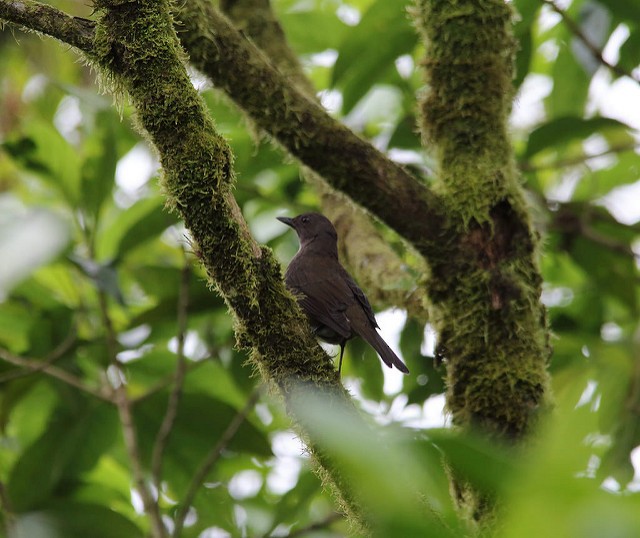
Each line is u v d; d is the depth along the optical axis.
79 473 9.89
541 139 9.49
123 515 9.02
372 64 9.55
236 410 9.73
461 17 7.12
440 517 3.57
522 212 6.98
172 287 9.87
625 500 2.03
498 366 6.58
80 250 9.87
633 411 8.94
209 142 5.52
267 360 5.72
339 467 4.89
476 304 6.77
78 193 9.27
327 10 12.04
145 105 5.55
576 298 10.99
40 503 9.07
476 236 6.90
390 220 6.93
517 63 9.32
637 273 11.43
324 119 6.91
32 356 9.63
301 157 6.97
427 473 3.36
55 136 9.17
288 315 5.70
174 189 5.50
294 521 10.59
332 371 5.75
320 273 8.54
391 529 2.16
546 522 2.03
